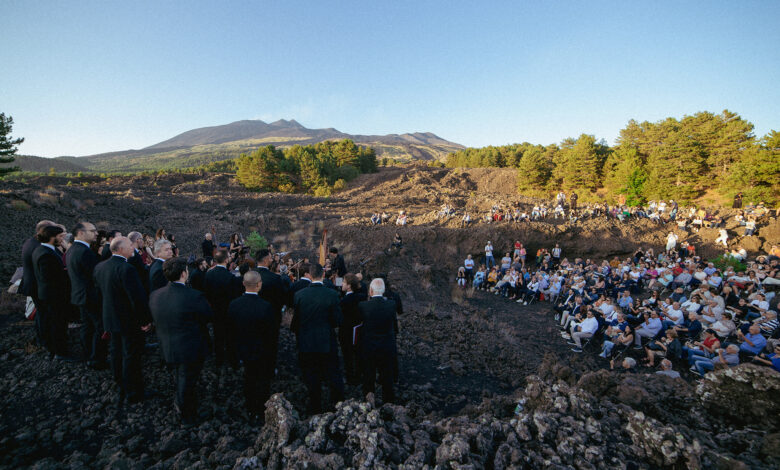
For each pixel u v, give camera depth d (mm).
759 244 20359
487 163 87625
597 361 9062
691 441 2748
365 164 71000
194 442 3242
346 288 5047
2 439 3088
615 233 21297
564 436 2795
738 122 41312
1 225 10914
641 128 53281
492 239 19625
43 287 4109
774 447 2551
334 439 2805
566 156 52969
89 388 3865
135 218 18000
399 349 7211
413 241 18906
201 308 3434
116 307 3502
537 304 14406
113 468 2807
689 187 39438
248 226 19812
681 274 14445
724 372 3195
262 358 3723
